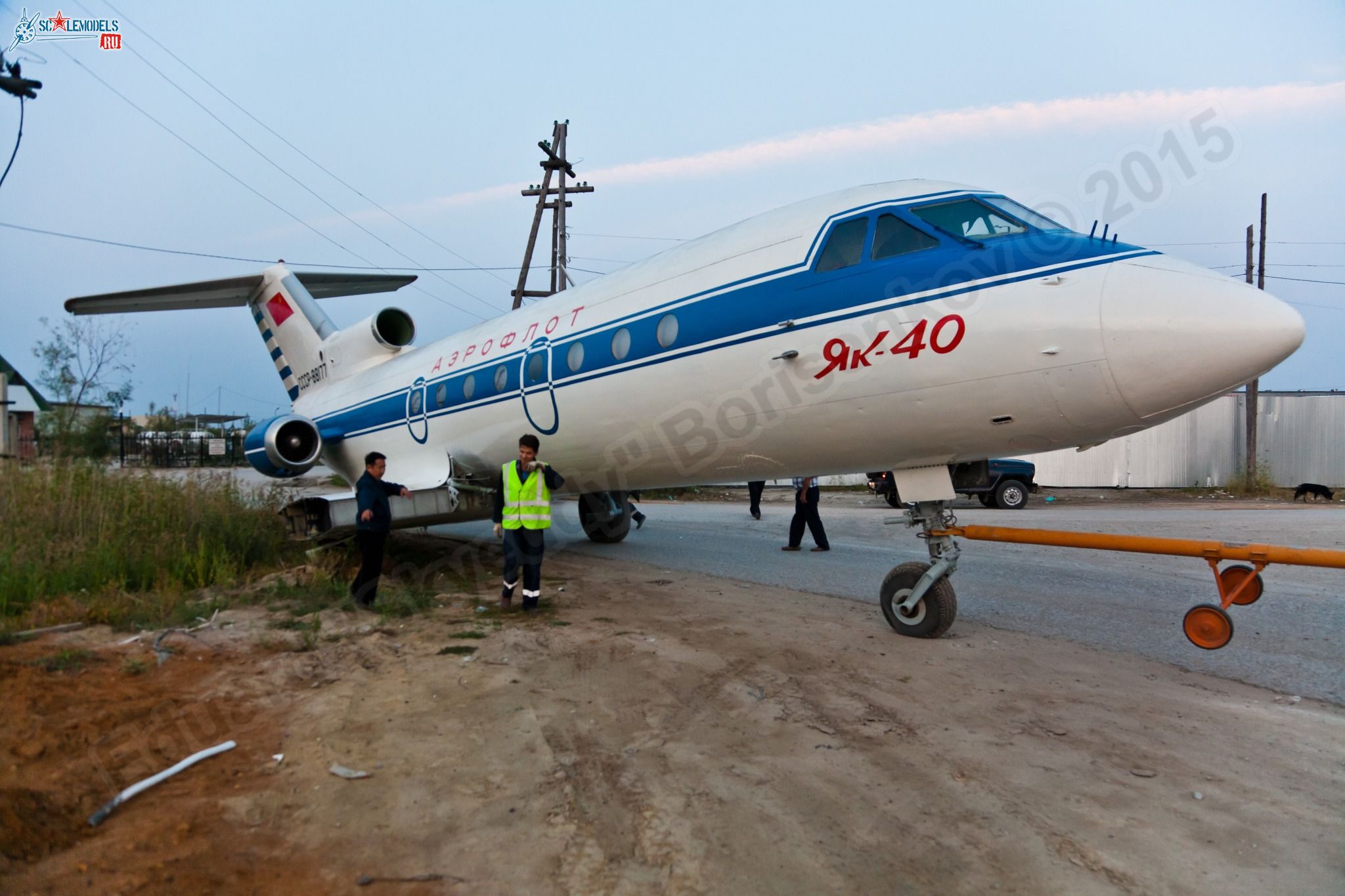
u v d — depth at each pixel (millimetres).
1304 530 12273
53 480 8586
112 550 6840
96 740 3570
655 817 2979
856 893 2494
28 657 4691
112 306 12508
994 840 2816
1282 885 2537
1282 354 4297
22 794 2879
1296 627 6043
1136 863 2666
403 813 2988
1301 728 3896
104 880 2480
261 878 2539
